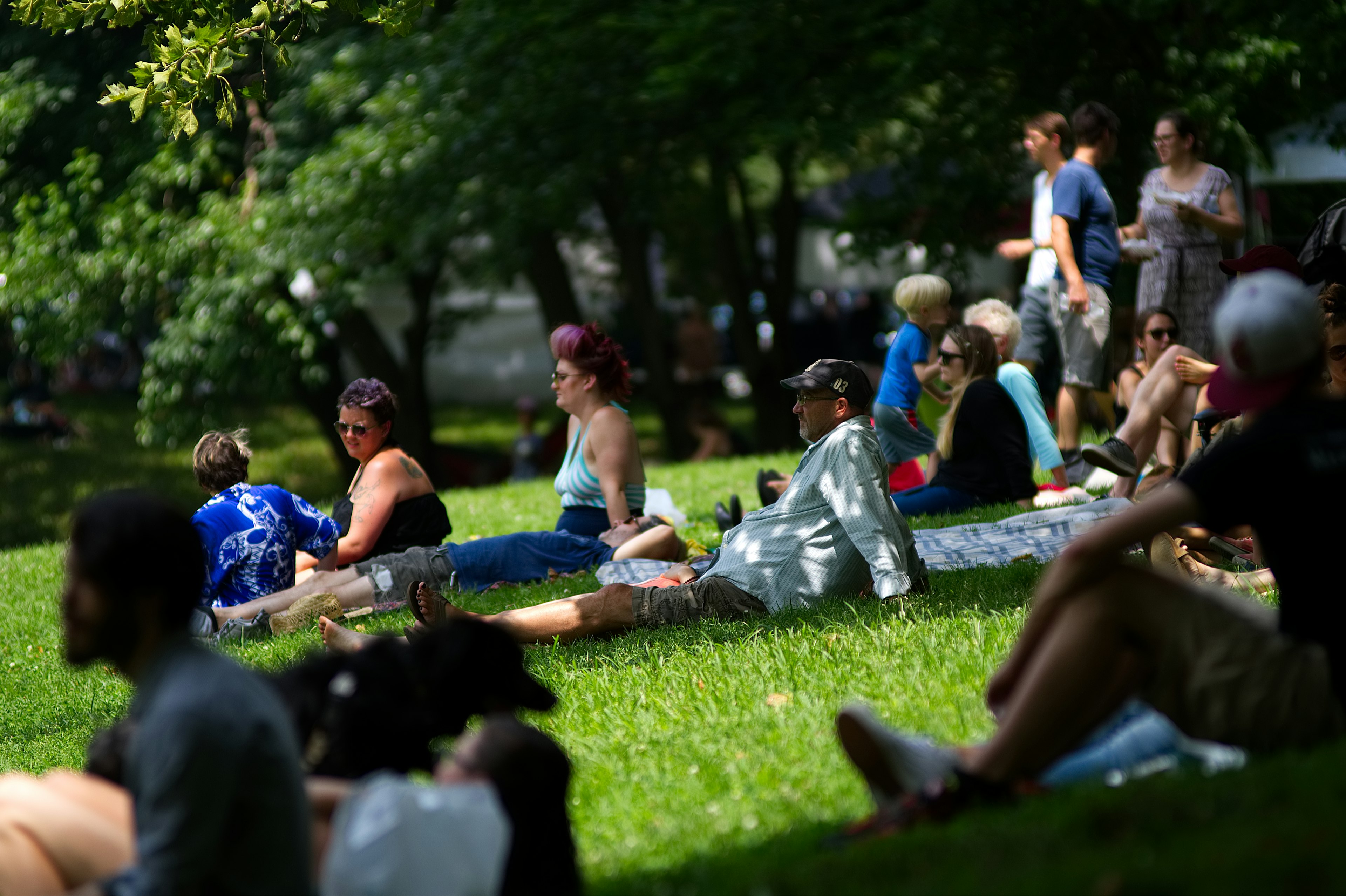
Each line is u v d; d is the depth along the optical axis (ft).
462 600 48.70
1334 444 20.11
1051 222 63.72
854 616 37.86
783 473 85.66
